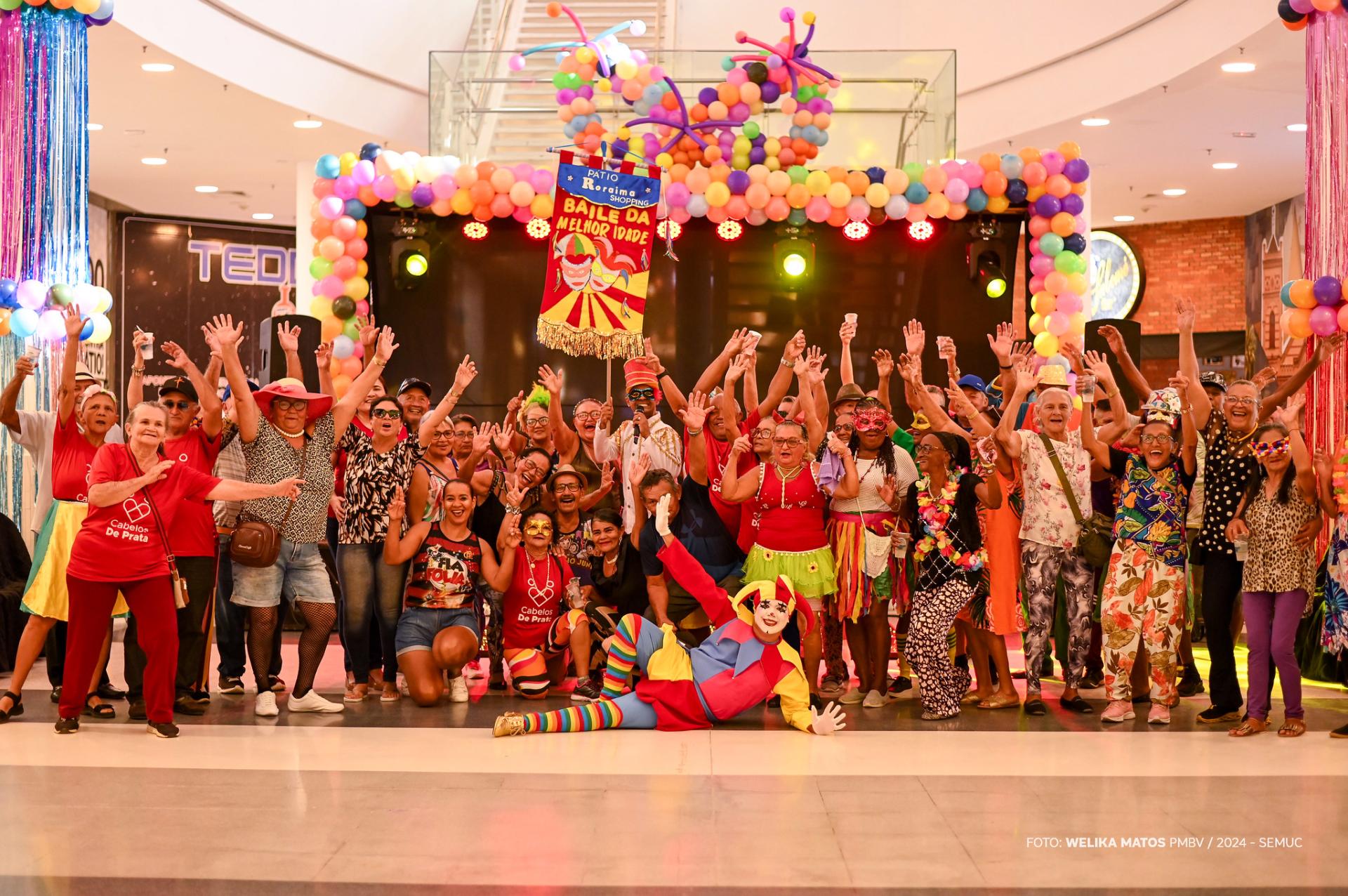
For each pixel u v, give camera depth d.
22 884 3.59
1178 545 6.07
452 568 6.55
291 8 11.78
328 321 8.70
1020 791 4.68
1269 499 5.80
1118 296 17.61
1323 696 6.92
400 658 6.45
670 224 8.58
